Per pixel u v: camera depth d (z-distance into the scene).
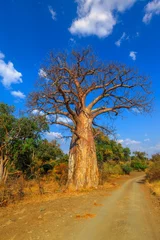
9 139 25.72
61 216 7.24
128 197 12.60
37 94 16.06
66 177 20.09
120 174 46.97
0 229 5.96
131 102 18.38
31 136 27.62
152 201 11.37
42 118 16.53
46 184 20.16
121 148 59.91
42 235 5.39
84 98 17.45
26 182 16.30
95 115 17.89
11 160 27.72
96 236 5.40
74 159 16.45
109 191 15.35
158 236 5.47
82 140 16.58
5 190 10.89
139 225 6.45
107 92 18.03
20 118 26.39
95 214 7.67
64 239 5.14
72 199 11.16
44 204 9.81
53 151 35.69
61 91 15.20
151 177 28.77
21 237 5.27
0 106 27.47
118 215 7.69
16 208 9.27
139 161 71.31
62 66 16.02
